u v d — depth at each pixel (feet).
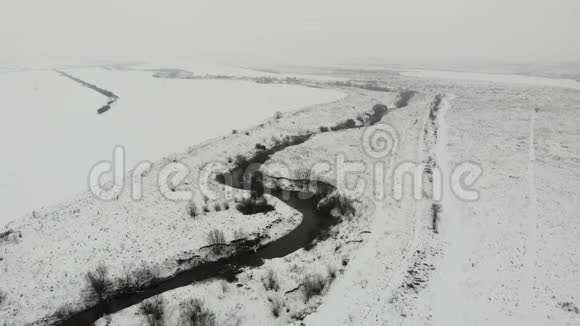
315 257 86.12
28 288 74.49
